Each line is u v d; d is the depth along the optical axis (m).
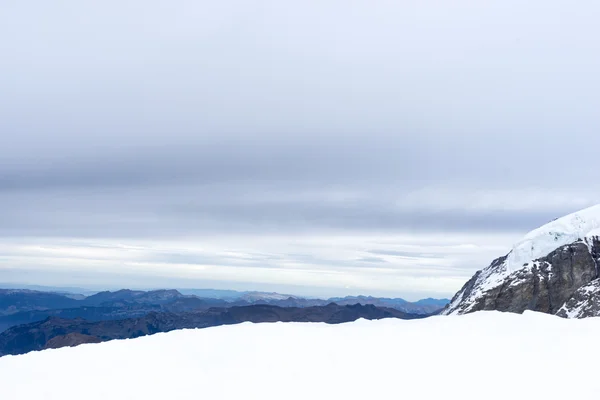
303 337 35.69
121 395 27.45
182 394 27.22
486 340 33.97
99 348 35.41
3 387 29.06
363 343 33.97
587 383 26.78
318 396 26.48
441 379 27.95
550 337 34.16
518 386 26.77
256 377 28.86
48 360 33.38
